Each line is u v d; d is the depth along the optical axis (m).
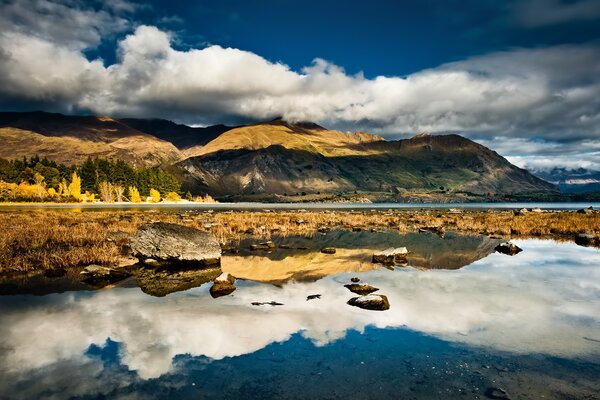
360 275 16.89
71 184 138.88
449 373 7.41
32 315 10.87
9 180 136.00
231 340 9.09
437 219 53.88
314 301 12.48
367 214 72.44
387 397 6.52
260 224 43.03
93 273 15.85
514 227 38.94
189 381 7.05
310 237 32.47
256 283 15.23
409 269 18.33
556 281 15.61
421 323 10.31
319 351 8.47
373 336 9.38
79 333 9.48
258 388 6.82
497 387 6.87
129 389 6.72
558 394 6.61
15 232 26.53
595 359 8.07
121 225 36.97
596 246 27.08
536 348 8.63
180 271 17.61
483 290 14.01
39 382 6.95
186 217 51.38
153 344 8.81
